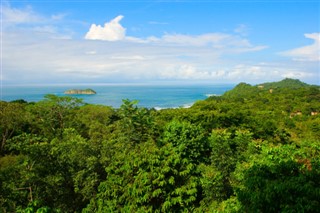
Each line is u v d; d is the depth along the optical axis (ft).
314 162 25.30
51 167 47.11
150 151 42.42
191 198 38.37
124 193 38.86
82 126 107.76
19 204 42.27
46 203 44.73
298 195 21.90
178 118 118.11
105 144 54.08
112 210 38.81
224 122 115.96
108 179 42.09
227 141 60.23
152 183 37.29
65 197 47.67
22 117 99.86
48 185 45.47
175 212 37.78
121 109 79.25
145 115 81.20
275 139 109.60
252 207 23.30
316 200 21.17
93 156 48.47
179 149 58.23
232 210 26.27
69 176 48.03
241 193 24.95
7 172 44.98
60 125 104.58
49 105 106.22
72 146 49.37
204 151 63.72
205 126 112.27
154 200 38.63
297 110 248.32
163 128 84.84
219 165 51.49
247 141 65.36
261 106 262.06
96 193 45.03
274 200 22.44
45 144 47.21
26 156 46.68
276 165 25.59
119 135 71.82
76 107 113.60
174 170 39.37
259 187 24.11
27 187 43.29
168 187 38.63
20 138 51.21
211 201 40.27
